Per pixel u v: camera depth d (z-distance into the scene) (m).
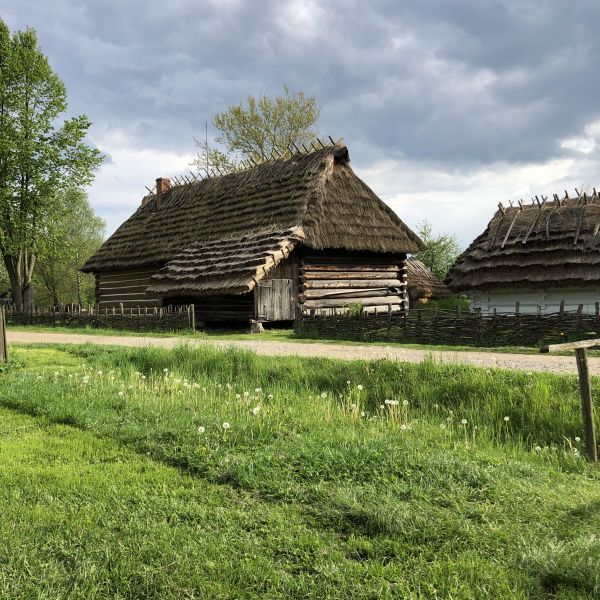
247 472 4.95
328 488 4.62
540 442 7.45
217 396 8.82
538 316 13.38
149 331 20.16
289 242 19.23
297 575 3.46
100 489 4.64
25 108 31.86
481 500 4.44
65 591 3.27
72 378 9.62
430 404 8.96
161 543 3.74
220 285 18.81
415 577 3.38
